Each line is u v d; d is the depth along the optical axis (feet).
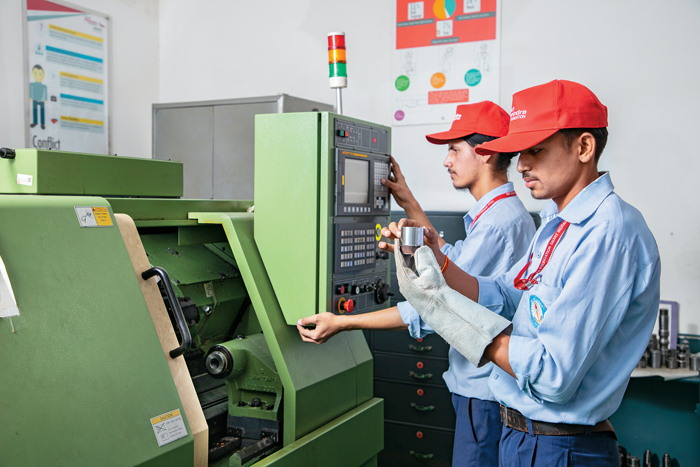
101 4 11.19
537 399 3.61
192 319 5.25
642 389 9.23
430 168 10.69
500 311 4.72
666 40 9.09
